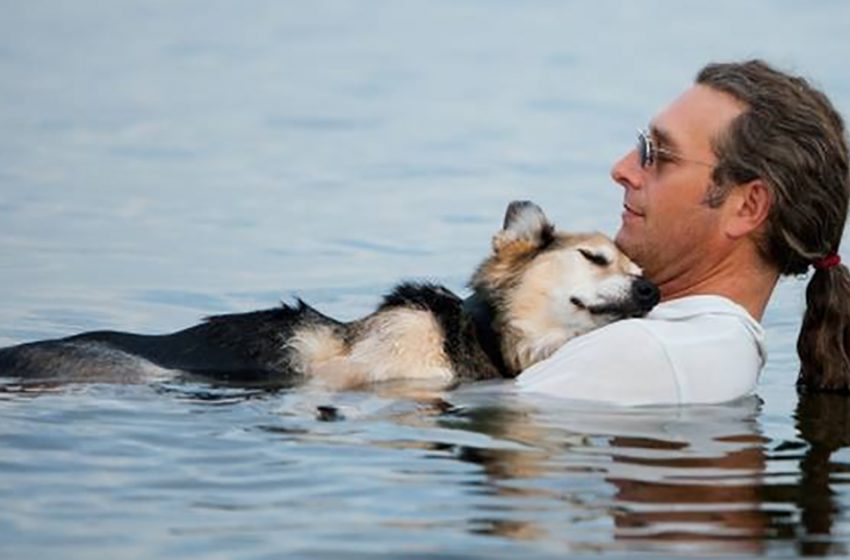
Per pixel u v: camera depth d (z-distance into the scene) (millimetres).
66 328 14297
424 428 10172
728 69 11508
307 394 11250
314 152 23297
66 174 21453
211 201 20172
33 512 8438
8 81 28422
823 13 34469
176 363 12078
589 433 10078
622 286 12000
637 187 11695
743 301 11562
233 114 26062
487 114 25938
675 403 10695
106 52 31625
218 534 8133
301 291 15961
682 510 8625
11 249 17359
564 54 31156
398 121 25531
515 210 12852
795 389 12055
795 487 9117
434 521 8352
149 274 16531
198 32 34000
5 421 10234
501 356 12422
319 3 37844
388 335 12086
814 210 11281
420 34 33812
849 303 11867
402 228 18828
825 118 11297
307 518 8391
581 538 8133
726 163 11211
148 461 9383
